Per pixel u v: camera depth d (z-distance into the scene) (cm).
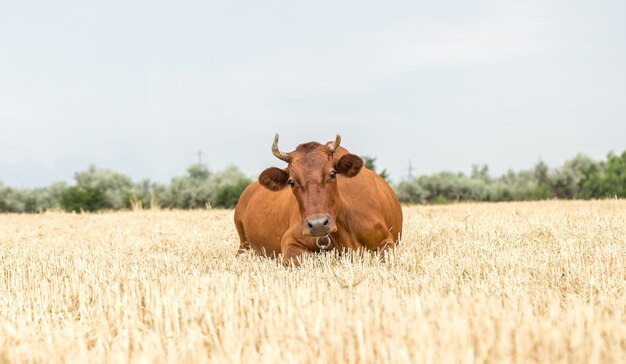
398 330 452
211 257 1083
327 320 494
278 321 495
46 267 921
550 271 745
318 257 897
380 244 964
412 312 497
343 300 549
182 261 1003
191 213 2261
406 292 630
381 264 858
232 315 524
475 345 422
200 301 570
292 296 569
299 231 940
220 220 1909
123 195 5356
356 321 469
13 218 2248
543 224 1282
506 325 441
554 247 959
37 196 5981
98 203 4566
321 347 438
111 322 571
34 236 1602
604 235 1062
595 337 416
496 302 531
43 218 2200
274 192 1086
